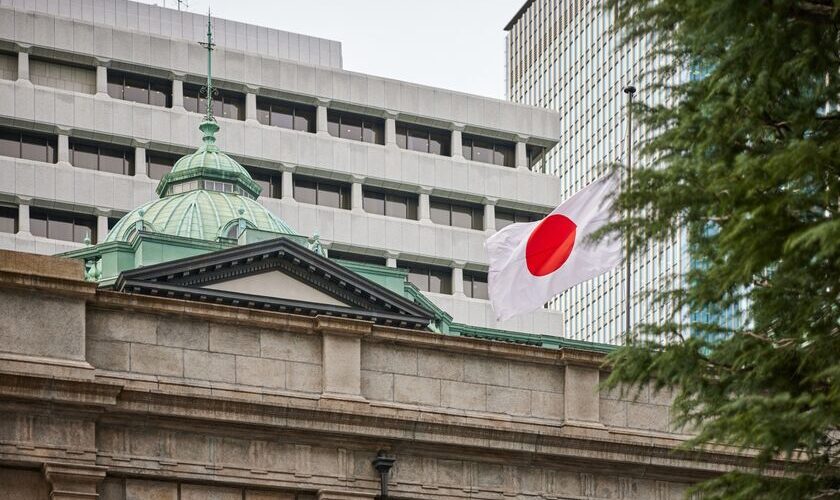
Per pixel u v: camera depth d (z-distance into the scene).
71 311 45.97
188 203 93.19
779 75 30.72
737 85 31.12
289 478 48.34
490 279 55.34
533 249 54.91
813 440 30.64
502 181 152.62
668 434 54.06
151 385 46.75
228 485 47.59
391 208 149.25
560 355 53.06
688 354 33.00
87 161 138.00
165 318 47.75
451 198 151.12
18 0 148.62
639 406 54.22
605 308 192.00
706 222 32.91
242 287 71.06
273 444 48.47
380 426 49.53
